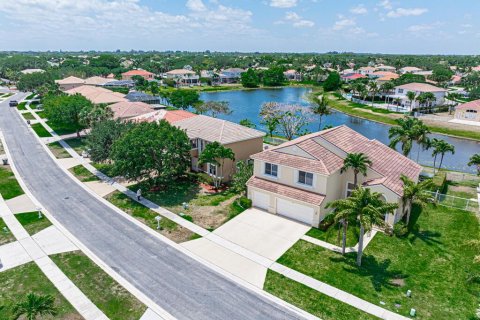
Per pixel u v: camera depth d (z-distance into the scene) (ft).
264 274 78.33
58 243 91.20
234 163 136.36
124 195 122.21
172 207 112.88
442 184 124.57
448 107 315.78
